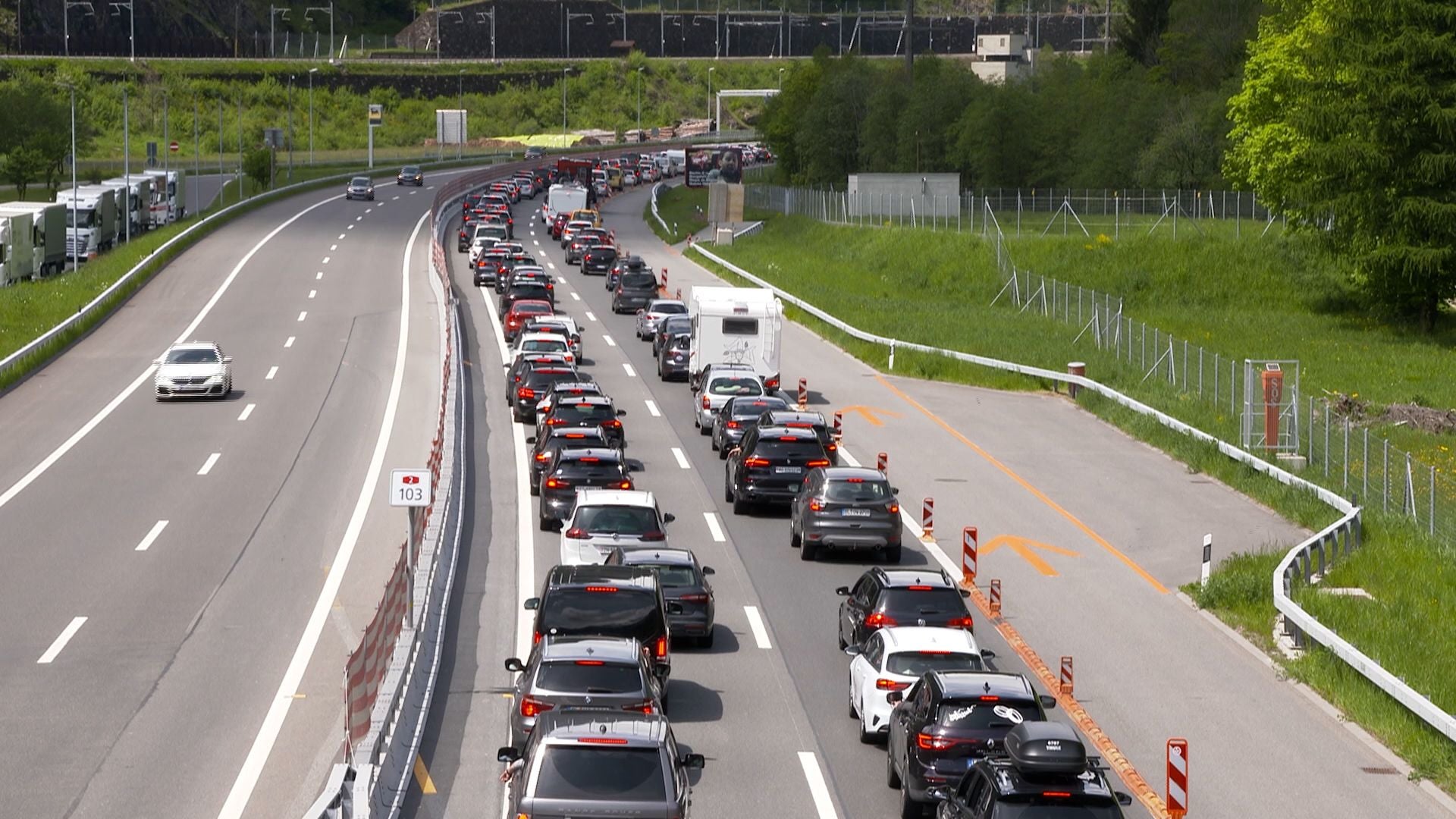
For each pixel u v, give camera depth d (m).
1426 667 103.12
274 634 110.06
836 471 136.38
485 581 125.62
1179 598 127.38
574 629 91.25
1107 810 63.47
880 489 134.25
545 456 154.50
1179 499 163.25
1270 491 162.25
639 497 122.06
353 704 76.25
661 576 108.06
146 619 112.94
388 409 199.75
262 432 184.38
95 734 89.44
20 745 87.31
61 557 129.50
